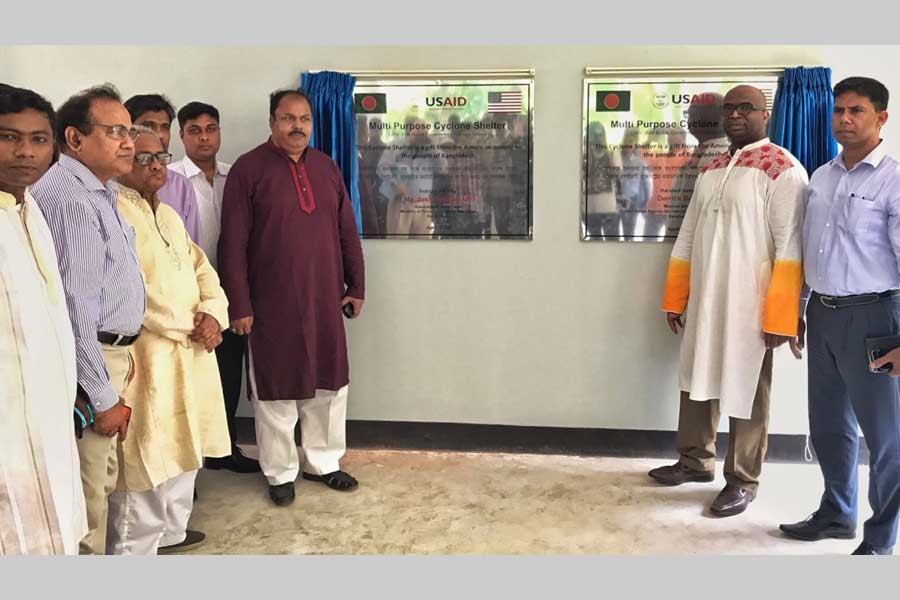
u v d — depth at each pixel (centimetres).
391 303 378
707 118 348
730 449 318
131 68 371
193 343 269
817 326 280
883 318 261
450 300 375
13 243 175
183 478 268
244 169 318
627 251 363
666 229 358
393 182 369
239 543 288
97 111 212
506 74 356
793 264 291
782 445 364
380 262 376
